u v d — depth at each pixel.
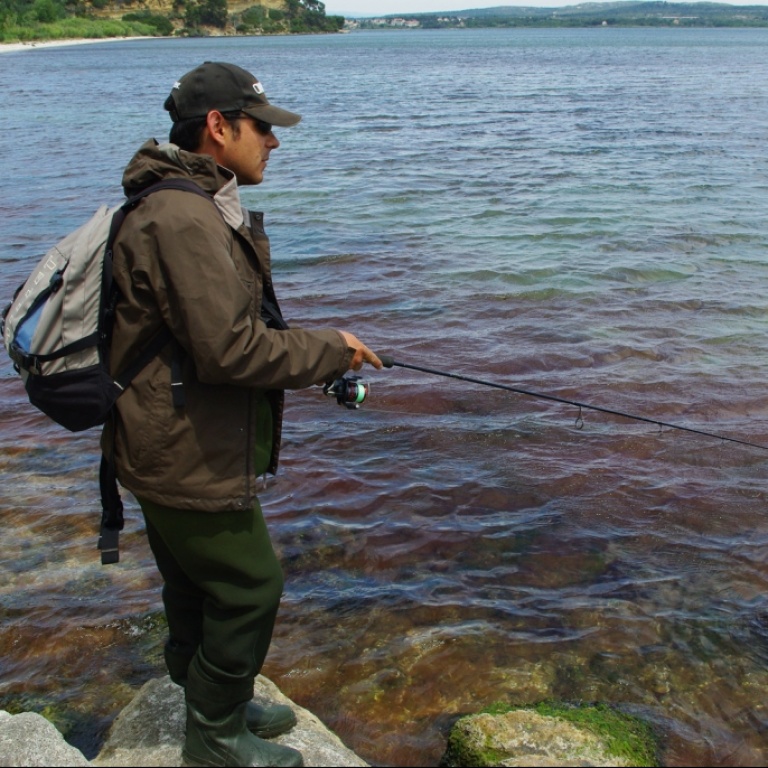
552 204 12.64
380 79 48.03
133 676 3.43
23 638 3.64
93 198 13.56
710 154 17.50
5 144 20.27
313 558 4.20
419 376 6.48
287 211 12.49
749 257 9.72
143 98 34.00
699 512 4.60
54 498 4.85
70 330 2.15
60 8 162.25
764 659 3.43
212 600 2.40
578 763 2.63
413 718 3.14
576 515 4.57
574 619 3.70
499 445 5.41
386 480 4.96
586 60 73.19
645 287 8.66
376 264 9.59
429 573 4.07
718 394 6.13
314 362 2.25
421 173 15.67
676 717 3.11
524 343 7.16
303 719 2.85
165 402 2.17
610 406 5.96
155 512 2.30
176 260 2.07
